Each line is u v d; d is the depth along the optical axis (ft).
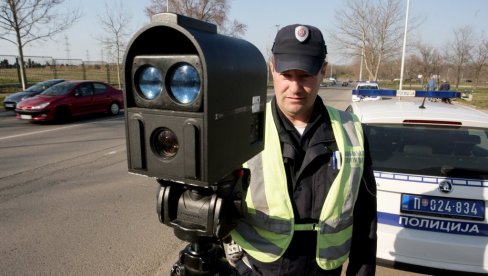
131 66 3.02
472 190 7.65
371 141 8.97
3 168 18.52
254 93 3.55
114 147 23.82
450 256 7.70
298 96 4.51
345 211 4.58
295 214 4.53
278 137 4.62
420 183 7.92
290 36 4.42
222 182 3.29
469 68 95.91
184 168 2.88
